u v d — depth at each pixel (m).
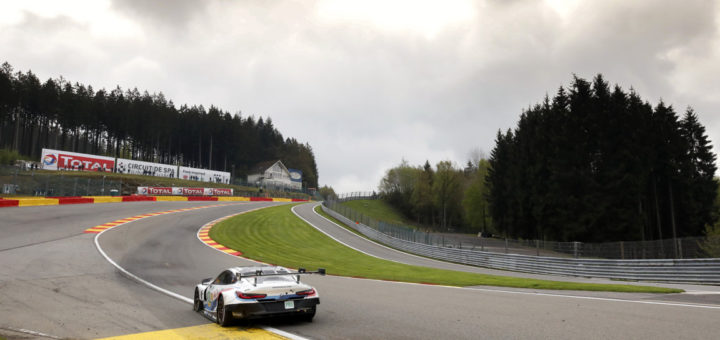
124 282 14.40
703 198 44.09
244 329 7.58
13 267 15.95
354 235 45.69
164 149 119.69
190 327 7.84
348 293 12.66
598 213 39.09
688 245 18.88
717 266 16.20
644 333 6.67
